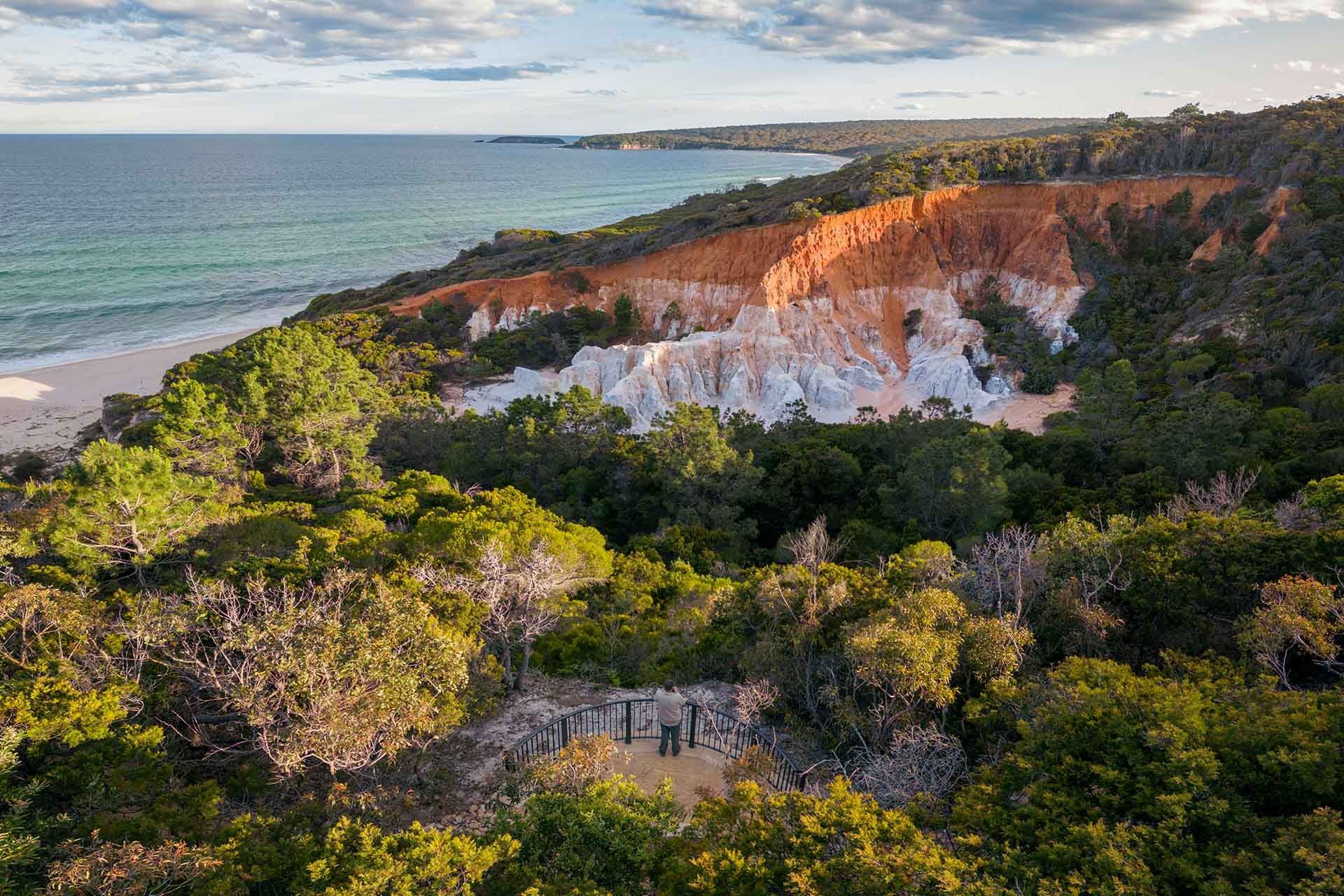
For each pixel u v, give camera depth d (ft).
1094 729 40.88
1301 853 30.45
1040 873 34.35
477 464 147.64
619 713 60.18
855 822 36.86
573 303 263.29
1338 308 168.66
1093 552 64.34
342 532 92.84
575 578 77.25
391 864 35.47
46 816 42.70
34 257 473.67
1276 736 37.88
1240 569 58.29
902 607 55.98
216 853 38.47
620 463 141.18
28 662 54.24
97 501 78.64
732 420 172.65
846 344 238.68
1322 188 221.46
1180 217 258.16
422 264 500.74
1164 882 32.71
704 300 249.14
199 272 449.89
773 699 55.98
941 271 261.03
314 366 148.56
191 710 55.42
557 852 39.55
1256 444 115.44
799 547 83.97
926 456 110.93
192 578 65.51
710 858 35.50
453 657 51.88
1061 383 219.82
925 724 50.60
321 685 46.68
